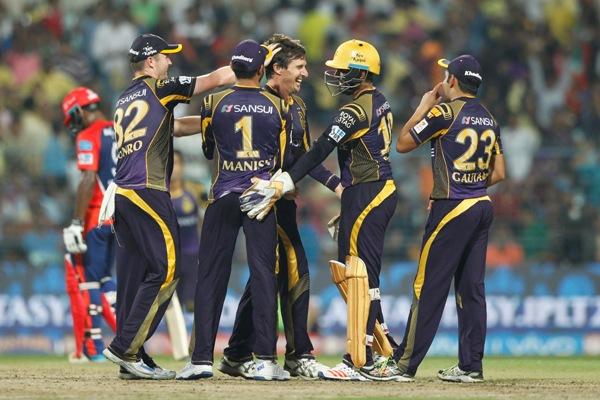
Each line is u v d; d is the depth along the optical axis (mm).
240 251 50469
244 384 24906
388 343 27672
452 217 25750
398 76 64750
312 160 25531
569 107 64625
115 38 66438
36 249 52344
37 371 31156
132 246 26828
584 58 66875
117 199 26156
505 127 62312
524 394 22891
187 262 41750
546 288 49094
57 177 53844
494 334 48719
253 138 25703
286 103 26281
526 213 53000
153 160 26094
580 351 48594
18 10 67688
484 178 26188
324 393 22625
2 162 53969
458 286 26594
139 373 26406
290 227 27203
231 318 47750
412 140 25797
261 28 67062
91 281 37500
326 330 48562
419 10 68875
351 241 26156
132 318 26109
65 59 65250
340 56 26094
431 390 23656
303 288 27328
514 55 66000
